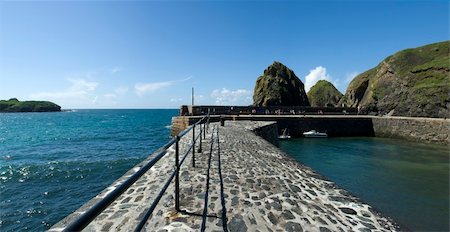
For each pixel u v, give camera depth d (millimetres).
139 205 4738
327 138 34781
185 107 37375
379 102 48125
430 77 41156
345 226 4301
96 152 28188
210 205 4855
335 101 80750
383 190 13406
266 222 4266
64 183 17109
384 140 33281
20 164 21891
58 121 88938
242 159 9172
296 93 71562
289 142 31125
